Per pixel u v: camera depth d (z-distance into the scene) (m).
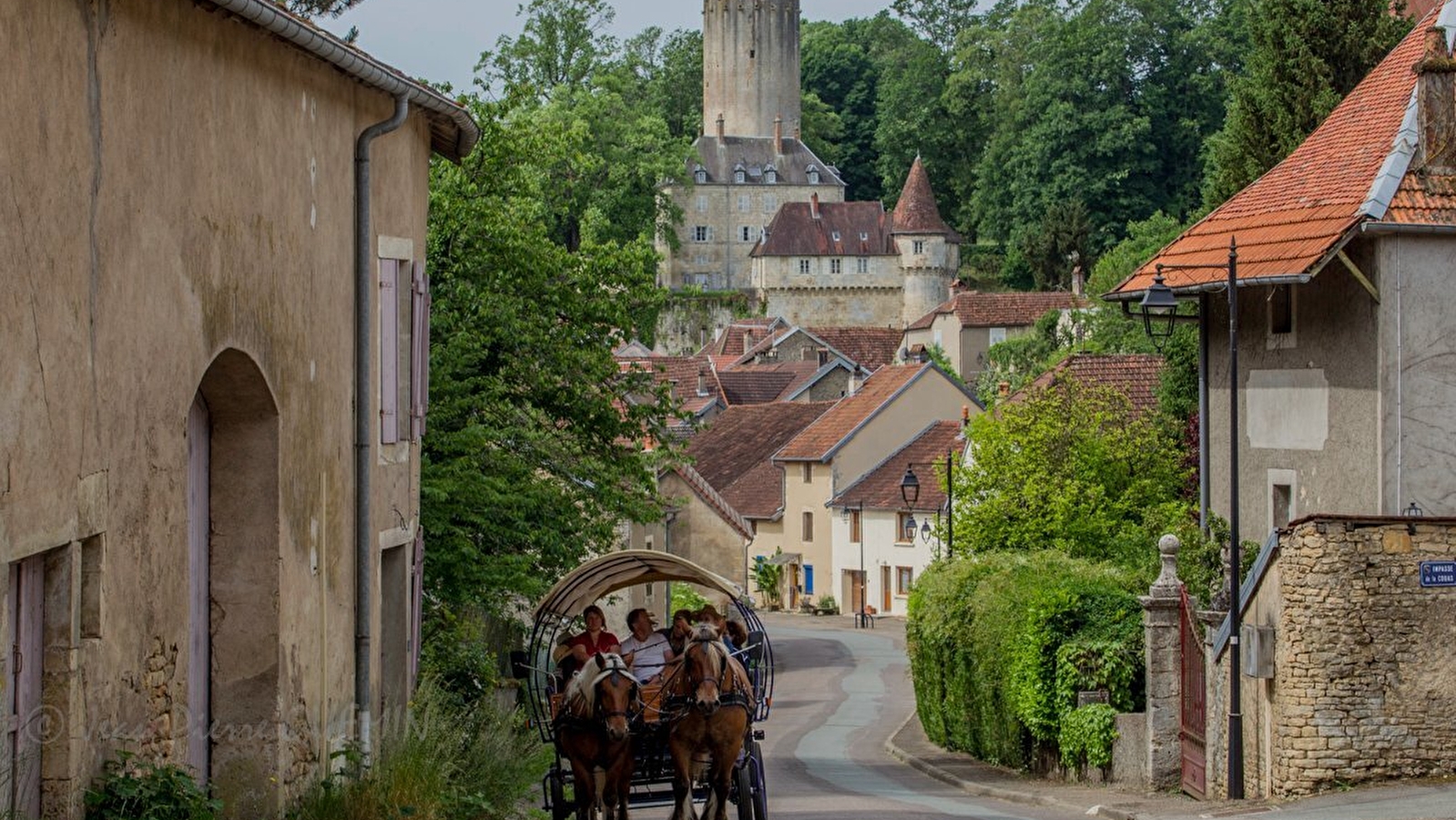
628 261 30.81
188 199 12.44
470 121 20.03
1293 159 28.62
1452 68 24.75
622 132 121.94
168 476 12.19
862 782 29.78
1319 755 20.12
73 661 10.68
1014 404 41.88
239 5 11.91
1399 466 24.50
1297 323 26.86
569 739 15.55
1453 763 20.20
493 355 29.75
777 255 161.12
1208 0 143.00
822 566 86.38
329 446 16.23
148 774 11.52
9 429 9.62
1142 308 28.73
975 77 166.88
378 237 18.42
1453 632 20.17
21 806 10.36
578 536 29.62
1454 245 24.59
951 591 32.91
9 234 9.59
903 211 162.25
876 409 85.44
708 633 15.45
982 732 31.47
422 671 22.16
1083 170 137.88
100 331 10.91
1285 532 20.48
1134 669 26.30
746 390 111.00
